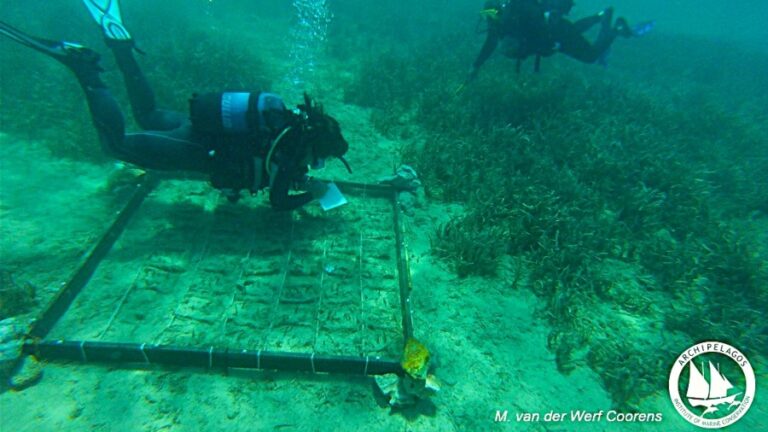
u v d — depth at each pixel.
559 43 5.75
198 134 3.15
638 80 12.04
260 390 2.58
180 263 3.47
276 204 3.35
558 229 4.16
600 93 8.33
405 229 4.21
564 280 3.70
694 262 4.02
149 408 2.40
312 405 2.53
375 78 8.09
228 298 3.20
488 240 3.90
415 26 14.56
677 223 4.75
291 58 9.48
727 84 13.00
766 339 3.33
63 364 2.56
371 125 6.59
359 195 4.66
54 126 5.16
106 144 3.22
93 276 3.23
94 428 2.27
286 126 3.03
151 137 3.24
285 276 3.46
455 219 4.27
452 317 3.28
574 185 4.81
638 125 7.09
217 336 2.89
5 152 4.56
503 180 4.88
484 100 6.88
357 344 2.96
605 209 4.97
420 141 6.18
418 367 2.40
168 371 2.62
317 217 4.25
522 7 5.47
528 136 5.84
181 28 9.48
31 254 3.30
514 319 3.33
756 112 10.10
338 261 3.71
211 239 3.77
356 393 2.62
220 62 7.18
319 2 15.48
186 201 4.21
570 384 2.87
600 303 3.63
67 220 3.73
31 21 9.05
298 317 3.11
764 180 6.20
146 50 7.46
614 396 2.80
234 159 3.14
